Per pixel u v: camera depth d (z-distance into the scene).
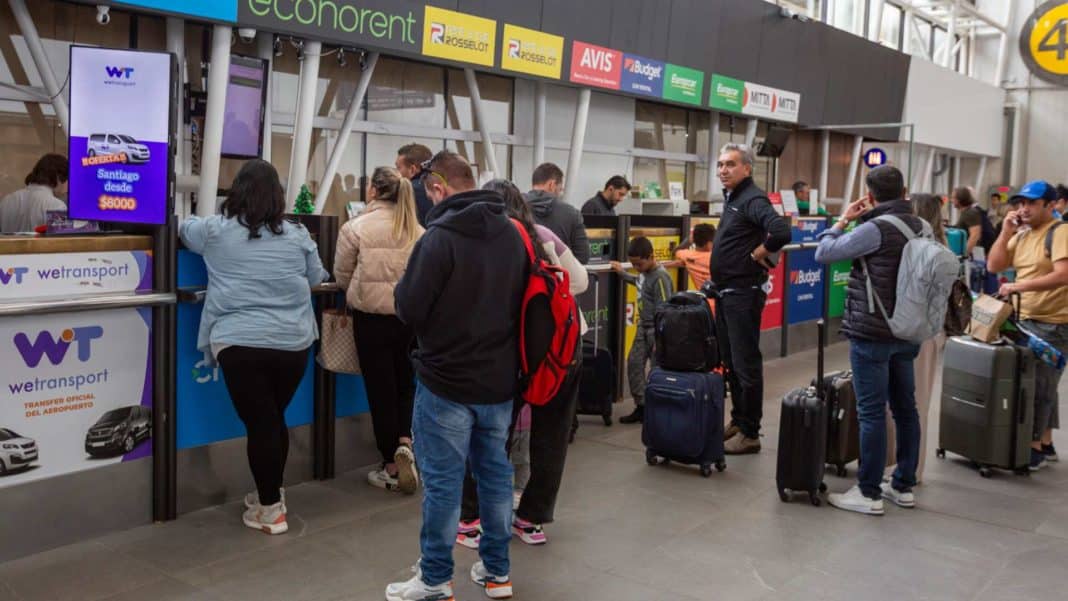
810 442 4.46
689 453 4.94
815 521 4.31
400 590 3.24
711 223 7.68
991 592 3.53
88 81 3.72
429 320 3.03
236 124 5.90
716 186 11.23
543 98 8.62
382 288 4.27
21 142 5.51
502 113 8.71
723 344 5.59
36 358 3.51
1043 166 19.42
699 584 3.55
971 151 18.14
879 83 13.87
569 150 9.10
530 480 3.82
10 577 3.39
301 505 4.30
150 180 3.76
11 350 3.44
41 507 3.60
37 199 4.99
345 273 4.36
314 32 5.94
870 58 13.30
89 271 3.64
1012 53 19.64
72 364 3.63
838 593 3.49
